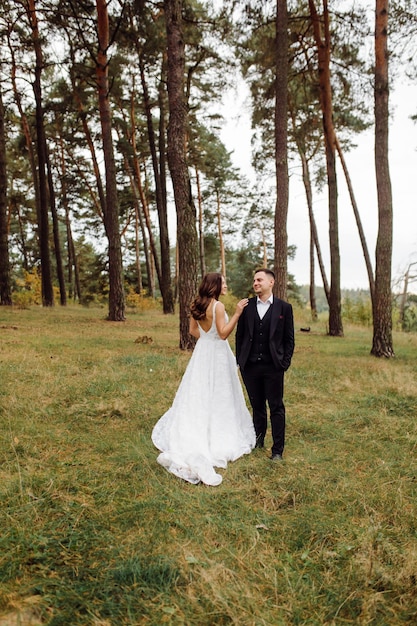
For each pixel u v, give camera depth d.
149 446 4.34
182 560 2.58
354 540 2.88
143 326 14.91
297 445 4.64
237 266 48.00
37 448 4.22
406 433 4.93
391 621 2.21
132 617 2.14
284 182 11.62
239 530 2.96
